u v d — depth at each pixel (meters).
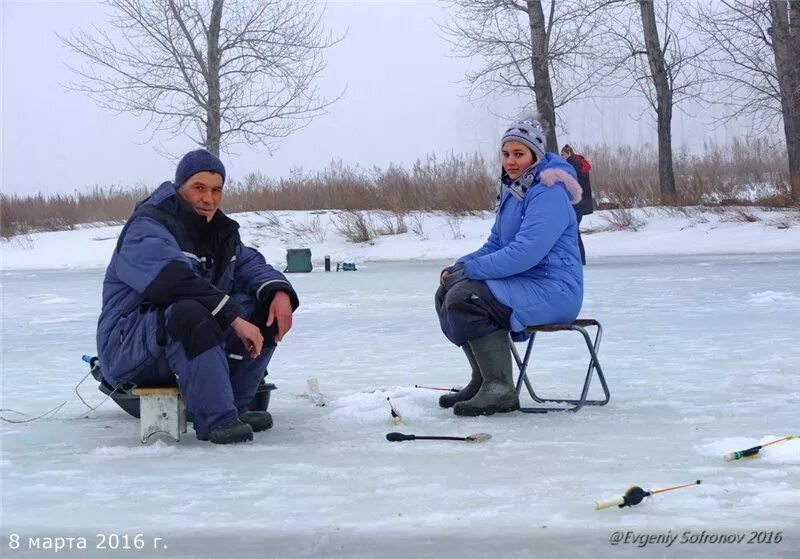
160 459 4.22
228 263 4.80
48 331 10.23
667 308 10.20
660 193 25.38
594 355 5.09
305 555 2.88
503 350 5.09
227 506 3.42
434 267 20.05
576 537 2.98
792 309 9.73
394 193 26.98
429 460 4.05
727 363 6.52
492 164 29.03
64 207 31.11
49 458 4.29
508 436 4.50
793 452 3.92
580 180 17.69
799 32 24.89
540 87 27.44
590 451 4.13
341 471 3.90
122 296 4.69
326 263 19.77
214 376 4.50
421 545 2.95
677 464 3.86
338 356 7.55
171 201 4.72
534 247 4.98
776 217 22.70
